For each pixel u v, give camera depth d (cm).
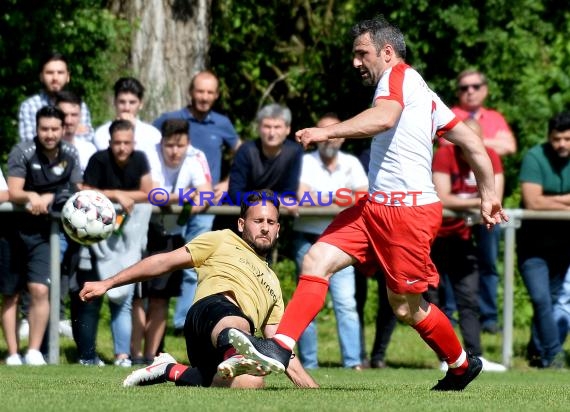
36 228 2711
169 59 4344
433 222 1820
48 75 3075
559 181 2912
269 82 5175
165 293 2766
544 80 4422
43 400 1616
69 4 4297
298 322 1748
